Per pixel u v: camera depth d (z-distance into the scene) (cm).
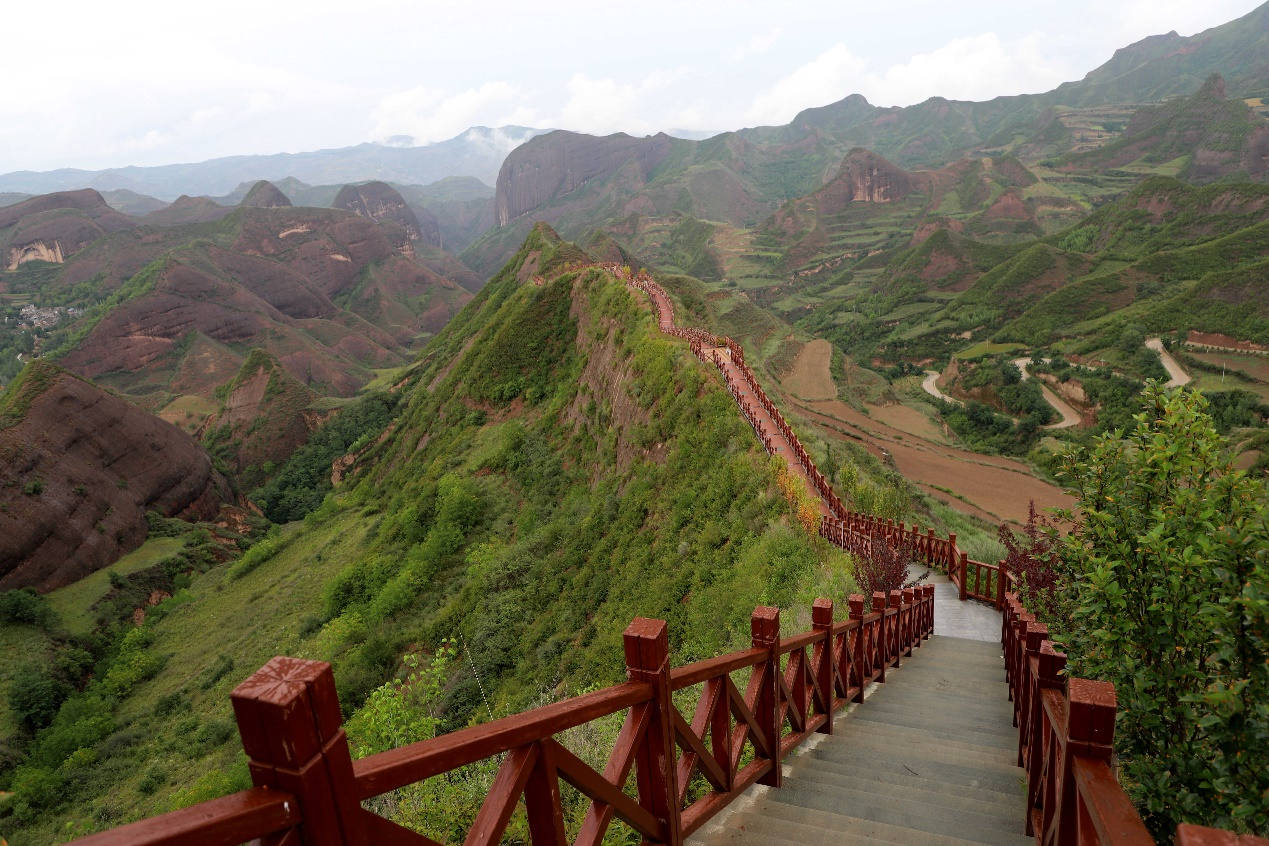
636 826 280
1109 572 332
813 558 1324
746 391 2930
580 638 2183
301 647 4041
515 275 10419
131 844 101
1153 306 11538
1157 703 288
